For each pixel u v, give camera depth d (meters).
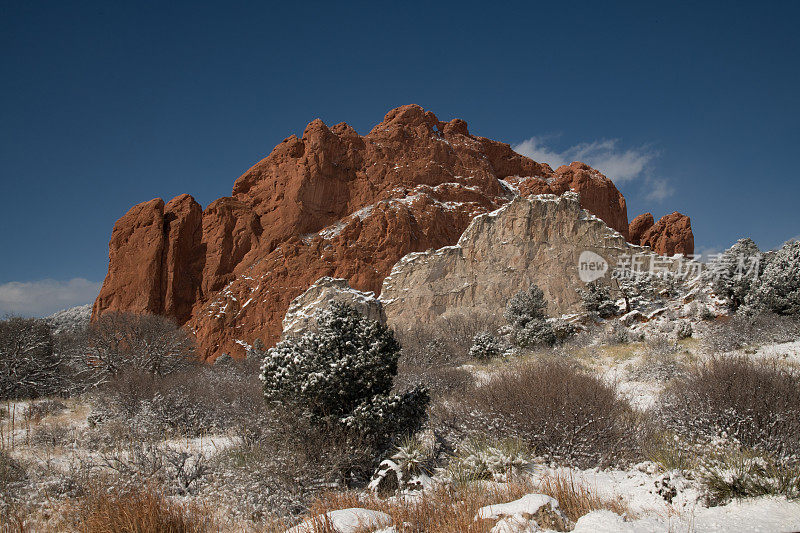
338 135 85.62
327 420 9.63
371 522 5.62
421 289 49.25
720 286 28.27
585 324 32.12
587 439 8.55
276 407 9.91
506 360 24.53
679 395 10.07
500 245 51.12
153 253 70.44
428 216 72.62
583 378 10.76
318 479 8.46
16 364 24.62
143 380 18.08
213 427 15.42
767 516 5.23
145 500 6.66
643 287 34.53
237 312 63.41
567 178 92.06
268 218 76.38
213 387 20.03
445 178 84.19
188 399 16.47
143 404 15.68
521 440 8.74
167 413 15.47
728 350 17.97
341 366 9.84
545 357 21.31
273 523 7.02
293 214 74.75
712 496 5.90
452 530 5.26
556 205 51.97
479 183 86.12
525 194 87.94
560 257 49.56
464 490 6.70
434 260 51.06
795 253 24.75
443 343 30.61
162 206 75.75
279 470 8.43
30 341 28.48
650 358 17.86
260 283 65.81
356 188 79.62
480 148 95.31
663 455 7.48
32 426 15.45
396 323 47.19
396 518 5.80
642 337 24.17
